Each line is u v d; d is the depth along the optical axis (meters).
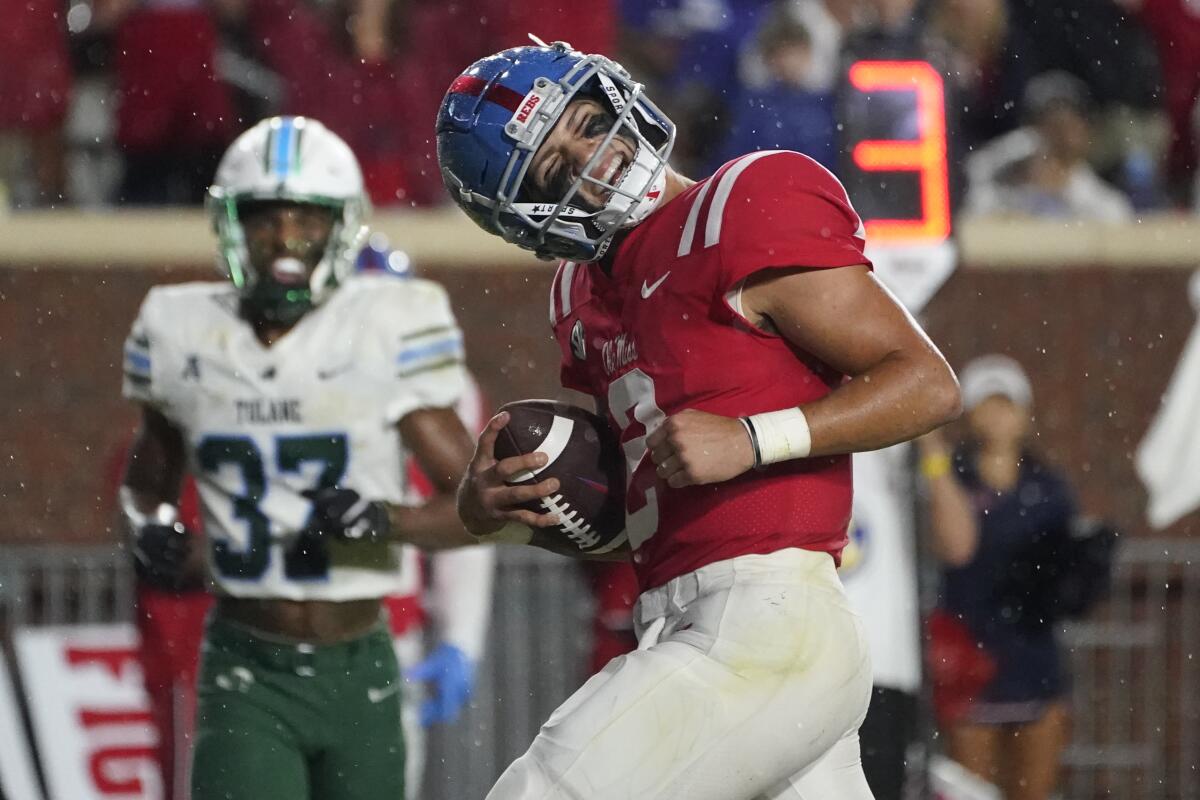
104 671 22.12
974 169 28.14
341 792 15.49
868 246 17.14
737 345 10.71
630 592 20.75
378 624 15.77
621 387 11.16
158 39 26.47
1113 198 28.30
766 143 27.23
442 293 16.14
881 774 18.34
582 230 11.02
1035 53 29.86
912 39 17.36
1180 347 25.58
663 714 10.45
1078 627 24.44
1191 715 24.56
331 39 26.94
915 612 18.58
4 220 23.83
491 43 27.44
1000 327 25.36
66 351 23.84
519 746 22.31
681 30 29.23
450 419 15.89
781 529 10.82
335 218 15.58
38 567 22.27
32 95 27.28
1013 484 22.97
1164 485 25.42
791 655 10.63
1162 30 30.69
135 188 26.80
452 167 11.16
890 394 10.37
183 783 19.44
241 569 15.35
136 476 16.16
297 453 15.52
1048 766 22.86
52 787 21.75
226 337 15.66
